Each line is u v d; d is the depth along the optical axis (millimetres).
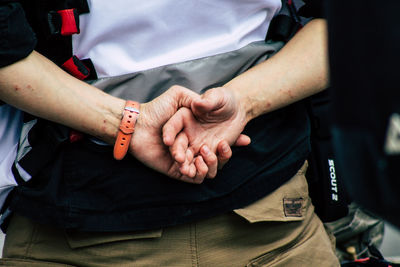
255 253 1092
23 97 998
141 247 1060
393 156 671
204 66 1071
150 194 1047
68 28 1025
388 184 688
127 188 1045
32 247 1077
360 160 722
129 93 1069
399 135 658
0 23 958
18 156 1066
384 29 661
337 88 747
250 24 1101
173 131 1011
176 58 1064
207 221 1067
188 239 1063
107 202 1047
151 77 1062
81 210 1038
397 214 688
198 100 998
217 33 1080
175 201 1048
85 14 1040
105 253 1062
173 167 1035
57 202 1035
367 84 690
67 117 1017
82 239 1056
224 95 1020
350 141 731
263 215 1079
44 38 1047
